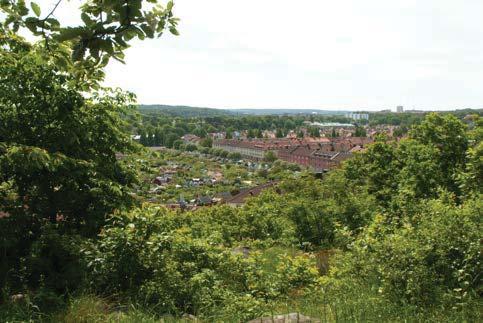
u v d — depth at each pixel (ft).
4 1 8.56
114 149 34.55
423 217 28.78
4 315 18.49
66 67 9.84
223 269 28.17
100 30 8.15
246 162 556.51
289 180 118.52
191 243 28.40
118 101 34.94
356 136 605.73
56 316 18.56
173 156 582.76
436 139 70.90
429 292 19.72
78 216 29.89
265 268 39.45
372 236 28.30
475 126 71.00
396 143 85.56
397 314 18.61
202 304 23.11
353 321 17.92
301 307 22.04
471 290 19.26
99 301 20.31
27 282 24.43
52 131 29.22
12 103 28.22
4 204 25.98
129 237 24.77
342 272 26.14
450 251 21.77
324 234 69.00
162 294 23.00
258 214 82.28
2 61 25.95
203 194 334.44
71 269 22.95
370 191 81.71
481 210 25.81
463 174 40.29
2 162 23.02
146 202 32.89
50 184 27.84
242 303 23.02
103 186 30.19
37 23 8.61
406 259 21.35
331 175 95.14
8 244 24.12
